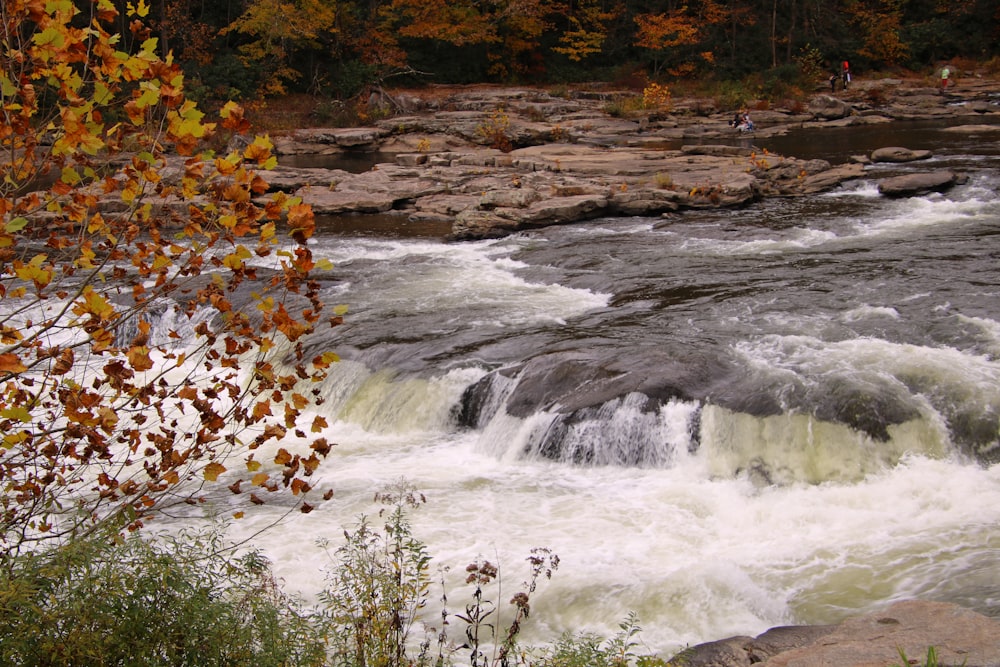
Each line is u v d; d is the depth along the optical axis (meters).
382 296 16.94
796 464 10.41
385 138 42.16
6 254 4.86
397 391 12.78
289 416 5.14
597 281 16.97
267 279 17.78
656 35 54.41
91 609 4.60
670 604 7.95
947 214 20.66
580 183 25.08
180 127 4.68
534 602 8.09
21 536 5.29
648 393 11.27
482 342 13.77
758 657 6.63
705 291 15.62
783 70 52.91
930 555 8.54
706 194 22.98
